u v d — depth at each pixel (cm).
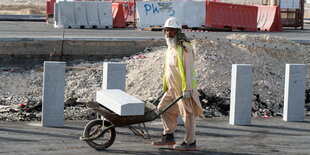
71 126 1400
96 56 2311
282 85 1962
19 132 1304
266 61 2142
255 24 3959
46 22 4206
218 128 1440
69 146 1184
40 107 1630
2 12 7050
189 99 1148
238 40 2216
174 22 1127
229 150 1198
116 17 3969
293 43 2447
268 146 1251
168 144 1188
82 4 3747
